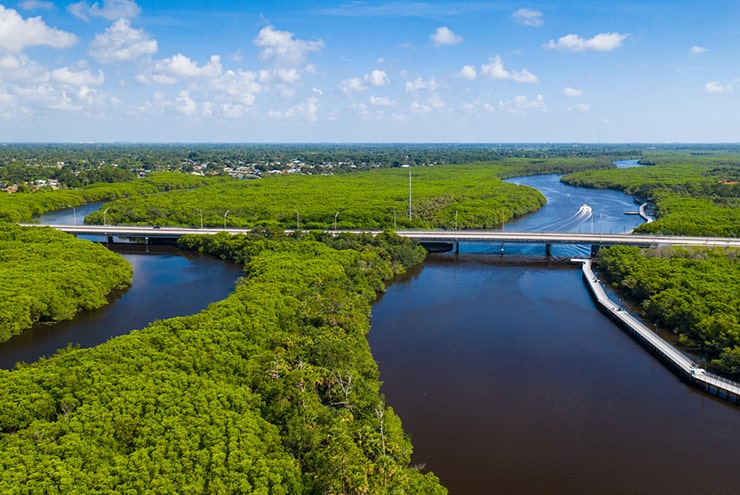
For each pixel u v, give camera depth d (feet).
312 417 263.70
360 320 420.77
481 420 317.63
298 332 369.09
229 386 285.02
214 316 372.58
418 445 292.81
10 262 540.93
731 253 621.31
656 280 515.09
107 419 247.70
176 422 248.32
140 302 520.83
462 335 441.27
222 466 221.66
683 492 259.60
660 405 335.88
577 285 589.73
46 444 230.48
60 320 465.88
